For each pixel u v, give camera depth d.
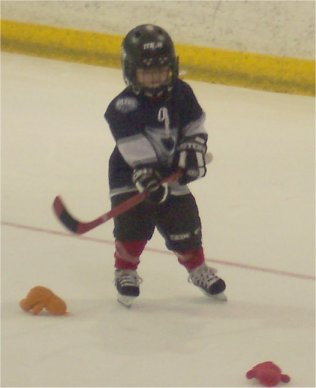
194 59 16.50
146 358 7.03
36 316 7.68
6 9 17.67
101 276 8.59
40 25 17.45
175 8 16.50
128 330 7.49
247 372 6.75
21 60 17.27
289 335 7.50
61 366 6.86
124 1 16.78
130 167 7.64
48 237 9.51
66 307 7.75
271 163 12.45
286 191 11.35
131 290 7.80
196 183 11.45
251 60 16.17
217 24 16.33
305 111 15.12
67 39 17.30
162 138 7.43
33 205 10.51
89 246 9.30
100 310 7.85
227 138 13.48
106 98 15.26
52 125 13.71
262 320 7.76
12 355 7.00
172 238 7.82
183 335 7.43
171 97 7.41
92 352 7.10
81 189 11.19
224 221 10.19
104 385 6.59
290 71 16.02
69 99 15.09
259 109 15.07
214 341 7.34
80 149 12.73
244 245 9.50
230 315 7.83
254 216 10.40
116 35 16.97
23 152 12.48
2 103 14.70
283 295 8.30
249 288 8.43
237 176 11.80
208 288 7.96
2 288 8.21
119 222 7.71
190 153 7.41
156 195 7.26
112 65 17.14
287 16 15.88
